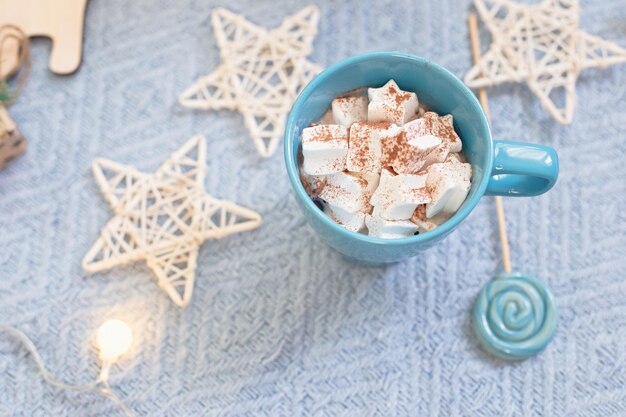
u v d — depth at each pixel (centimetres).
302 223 67
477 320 65
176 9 70
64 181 68
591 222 67
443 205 59
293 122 60
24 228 67
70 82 69
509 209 67
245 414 64
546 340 65
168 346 65
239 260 66
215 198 67
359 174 60
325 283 66
